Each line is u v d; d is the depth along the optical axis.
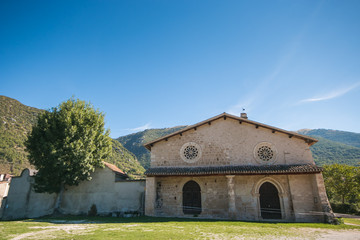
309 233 13.23
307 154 21.05
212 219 19.20
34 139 23.50
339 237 12.17
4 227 15.05
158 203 21.97
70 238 11.10
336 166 40.59
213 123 23.72
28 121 102.25
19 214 25.83
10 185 27.53
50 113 24.59
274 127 21.86
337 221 16.70
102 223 16.73
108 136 26.91
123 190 23.86
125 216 21.05
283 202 19.95
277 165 20.77
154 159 23.59
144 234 11.96
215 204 20.91
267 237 11.88
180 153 23.27
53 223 17.19
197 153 22.94
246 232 13.02
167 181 22.59
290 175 20.42
